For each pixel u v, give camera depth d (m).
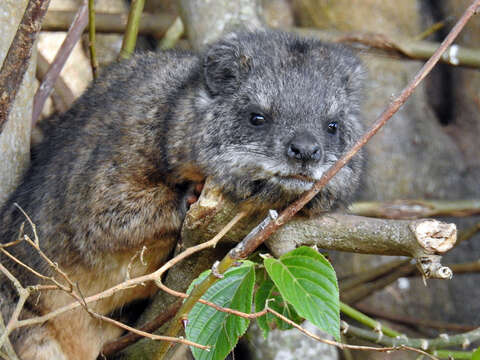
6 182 7.55
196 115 6.75
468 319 11.35
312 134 6.32
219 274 5.08
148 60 7.82
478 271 9.95
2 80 5.77
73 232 7.07
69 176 7.19
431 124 11.75
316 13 11.88
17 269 7.36
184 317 5.21
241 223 6.19
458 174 11.57
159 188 6.94
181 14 9.89
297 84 6.55
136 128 7.00
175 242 7.07
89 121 7.45
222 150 6.49
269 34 7.11
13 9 6.88
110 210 6.91
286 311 5.72
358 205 9.44
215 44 6.98
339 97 6.72
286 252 5.59
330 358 8.94
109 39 11.48
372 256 10.98
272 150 6.28
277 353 8.82
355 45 10.06
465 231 9.88
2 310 7.36
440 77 12.30
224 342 5.25
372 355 10.59
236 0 9.66
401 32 11.73
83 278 7.19
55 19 10.34
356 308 10.61
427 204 9.62
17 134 7.53
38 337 7.36
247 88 6.62
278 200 6.23
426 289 11.29
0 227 7.50
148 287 7.25
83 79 11.16
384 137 11.28
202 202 6.11
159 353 5.75
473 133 11.97
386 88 11.31
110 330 7.55
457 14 11.75
